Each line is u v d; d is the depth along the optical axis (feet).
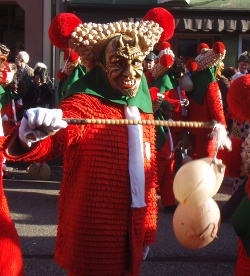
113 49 9.21
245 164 9.19
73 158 9.03
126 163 9.12
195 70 20.21
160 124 7.61
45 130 7.02
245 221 8.66
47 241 15.42
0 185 8.64
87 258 8.84
